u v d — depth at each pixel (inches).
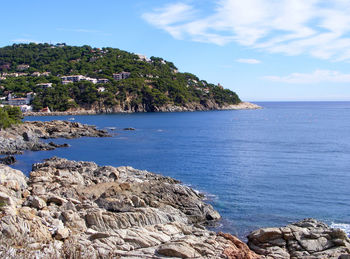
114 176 1872.5
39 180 1561.3
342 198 1758.1
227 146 3821.4
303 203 1684.3
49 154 3235.7
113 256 804.6
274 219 1470.2
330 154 3176.7
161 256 869.2
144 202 1382.9
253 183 2076.8
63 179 1611.7
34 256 647.8
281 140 4335.6
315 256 989.8
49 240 878.4
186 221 1341.0
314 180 2139.5
